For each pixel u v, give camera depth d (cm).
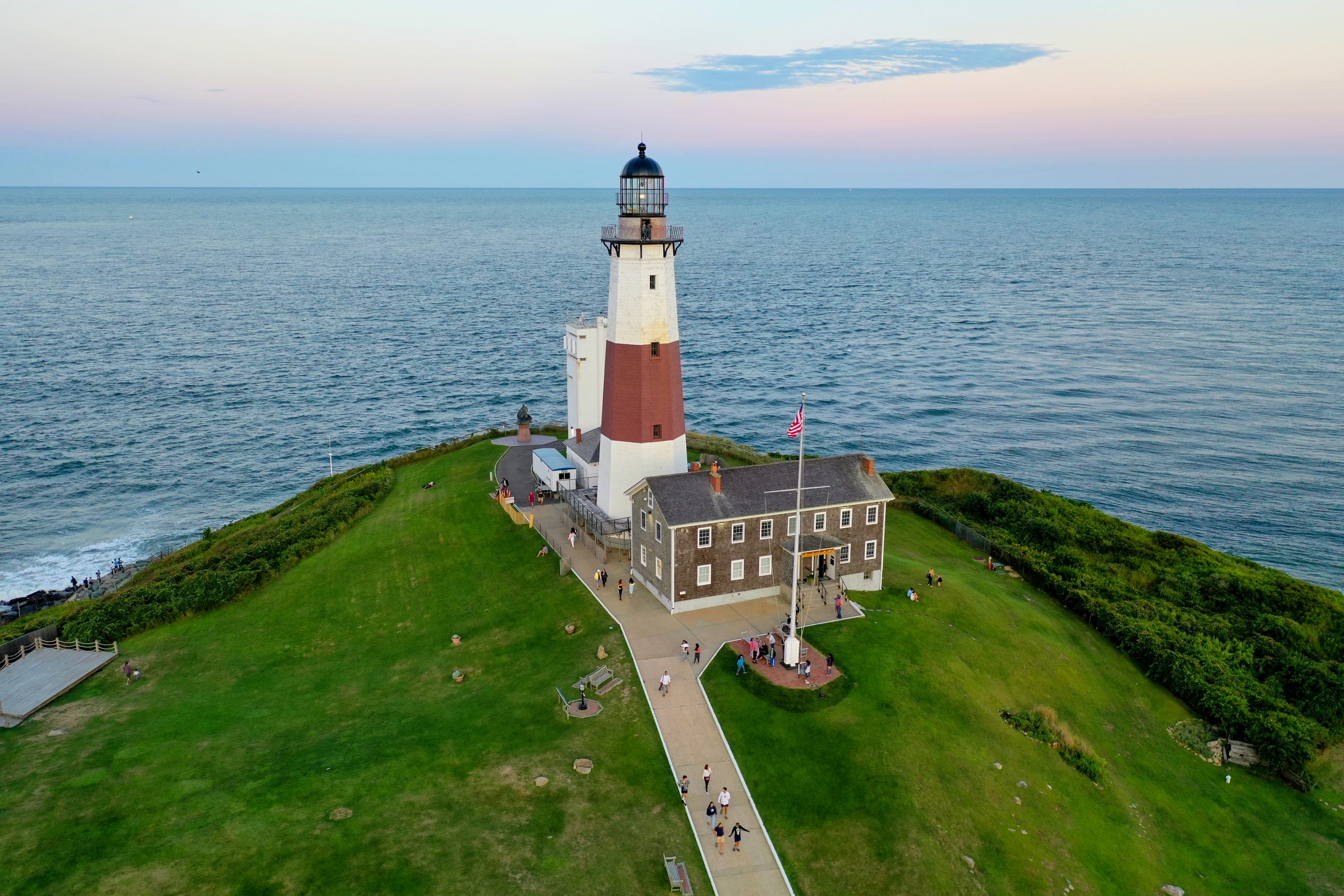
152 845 3625
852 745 4150
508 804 3800
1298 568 8256
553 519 6919
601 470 6488
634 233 5859
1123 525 7744
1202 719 5222
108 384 13825
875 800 3841
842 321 19850
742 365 15638
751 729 4281
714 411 12850
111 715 4859
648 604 5531
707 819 3756
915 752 4156
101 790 4072
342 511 7575
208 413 12581
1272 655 5734
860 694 4528
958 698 4666
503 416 12638
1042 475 10481
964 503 8138
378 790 3934
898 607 5550
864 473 5791
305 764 4216
